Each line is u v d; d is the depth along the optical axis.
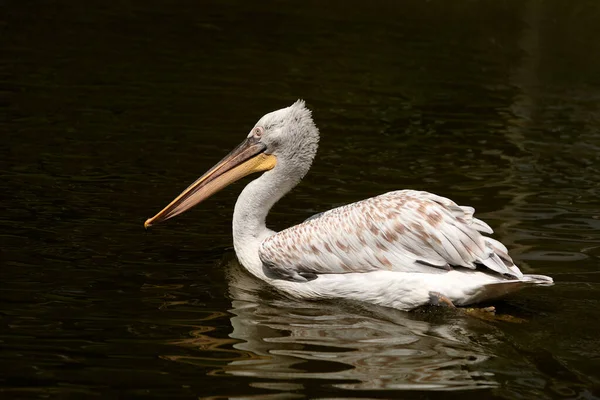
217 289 10.91
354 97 20.62
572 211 13.98
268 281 11.37
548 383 8.54
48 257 11.33
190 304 10.36
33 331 9.30
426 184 15.08
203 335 9.49
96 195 13.66
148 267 11.35
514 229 13.09
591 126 19.33
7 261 11.09
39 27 25.48
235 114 18.56
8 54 22.25
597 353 9.26
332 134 17.81
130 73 21.36
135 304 10.20
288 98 20.09
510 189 15.00
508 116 19.84
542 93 21.89
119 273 11.06
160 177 14.64
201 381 8.37
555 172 16.08
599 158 17.05
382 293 10.66
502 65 24.31
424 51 25.36
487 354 9.19
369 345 9.38
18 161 14.91
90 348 8.98
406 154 16.78
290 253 11.09
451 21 28.95
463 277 10.44
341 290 10.86
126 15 27.92
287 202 13.92
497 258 10.37
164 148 16.16
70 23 26.30
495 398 8.19
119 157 15.51
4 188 13.62
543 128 19.06
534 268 11.62
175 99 19.45
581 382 8.57
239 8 29.86
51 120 17.34
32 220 12.49
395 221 10.73
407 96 21.02
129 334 9.39
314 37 26.30
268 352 9.11
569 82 22.98
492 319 10.17
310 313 10.41
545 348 9.38
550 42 26.89
